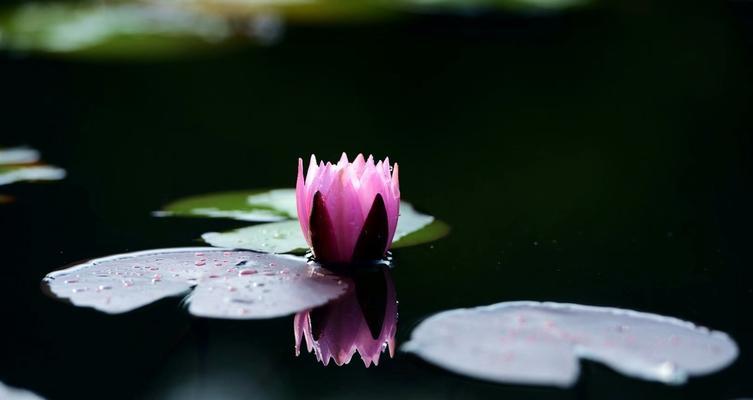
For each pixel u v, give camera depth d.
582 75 2.76
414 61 3.02
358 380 1.37
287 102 2.38
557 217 1.63
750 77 2.66
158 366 1.38
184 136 1.93
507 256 1.53
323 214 1.46
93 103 2.23
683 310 1.43
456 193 1.71
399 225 1.58
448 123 2.17
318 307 1.43
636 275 1.49
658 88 2.54
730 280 1.48
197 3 3.47
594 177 1.77
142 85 2.50
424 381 1.36
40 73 2.58
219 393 1.36
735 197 1.69
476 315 1.39
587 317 1.39
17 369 1.37
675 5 4.09
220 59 2.96
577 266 1.51
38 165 1.76
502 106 2.37
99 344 1.40
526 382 1.33
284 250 1.50
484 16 3.86
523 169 1.80
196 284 1.43
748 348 1.38
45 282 1.44
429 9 3.88
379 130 2.07
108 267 1.46
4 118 2.01
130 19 3.34
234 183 1.72
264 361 1.38
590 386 1.35
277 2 3.71
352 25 3.66
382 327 1.41
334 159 1.83
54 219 1.59
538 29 3.62
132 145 1.86
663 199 1.68
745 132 1.99
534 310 1.40
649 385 1.36
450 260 1.52
